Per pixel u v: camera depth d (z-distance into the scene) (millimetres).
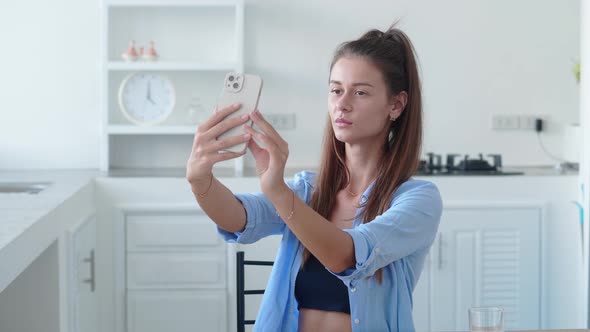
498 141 4547
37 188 3830
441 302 4066
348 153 1850
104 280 3967
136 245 3971
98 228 3961
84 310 3588
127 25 4402
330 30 4434
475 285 4074
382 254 1603
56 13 4371
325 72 4445
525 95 4535
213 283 3988
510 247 4082
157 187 3977
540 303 4105
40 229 2717
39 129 4410
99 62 4402
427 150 4535
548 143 4559
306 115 4461
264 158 1554
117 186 3971
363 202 1791
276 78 4438
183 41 4426
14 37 4371
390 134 1863
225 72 4438
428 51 4484
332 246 1524
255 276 4004
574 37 4516
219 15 4426
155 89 4238
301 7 4418
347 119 1714
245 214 1778
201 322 3988
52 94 4402
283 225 1844
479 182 4055
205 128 1544
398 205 1693
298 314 1812
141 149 4469
